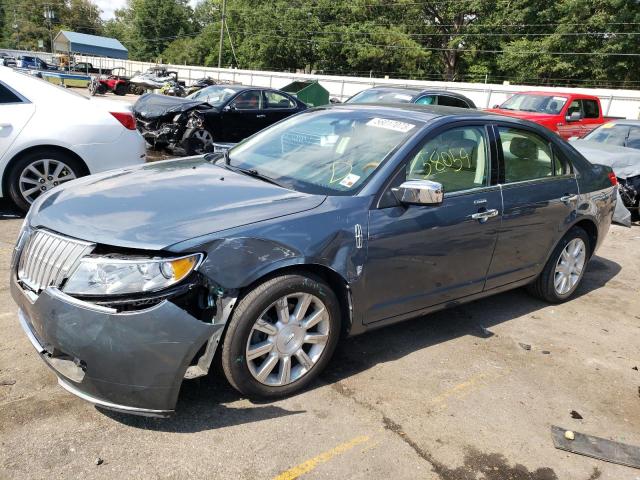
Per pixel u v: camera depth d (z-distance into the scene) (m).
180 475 2.44
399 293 3.45
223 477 2.46
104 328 2.45
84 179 3.50
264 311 2.82
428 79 53.69
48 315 2.53
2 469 2.39
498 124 4.04
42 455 2.49
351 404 3.08
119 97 29.11
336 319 3.15
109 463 2.47
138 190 3.15
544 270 4.66
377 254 3.22
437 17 53.84
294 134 4.05
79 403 2.87
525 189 4.11
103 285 2.48
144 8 86.94
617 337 4.33
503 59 46.03
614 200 5.13
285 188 3.31
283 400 3.04
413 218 3.35
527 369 3.68
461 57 52.31
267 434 2.76
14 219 5.84
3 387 2.94
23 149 5.57
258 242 2.75
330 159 3.57
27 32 102.88
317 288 2.99
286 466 2.56
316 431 2.82
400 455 2.71
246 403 2.98
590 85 42.75
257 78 46.31
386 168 3.32
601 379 3.65
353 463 2.62
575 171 4.65
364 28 52.31
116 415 2.80
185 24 89.25
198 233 2.65
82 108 5.91
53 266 2.64
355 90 40.12
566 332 4.34
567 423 3.11
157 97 11.02
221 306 2.67
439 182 3.58
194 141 10.39
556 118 12.56
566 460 2.80
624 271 6.05
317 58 58.19
